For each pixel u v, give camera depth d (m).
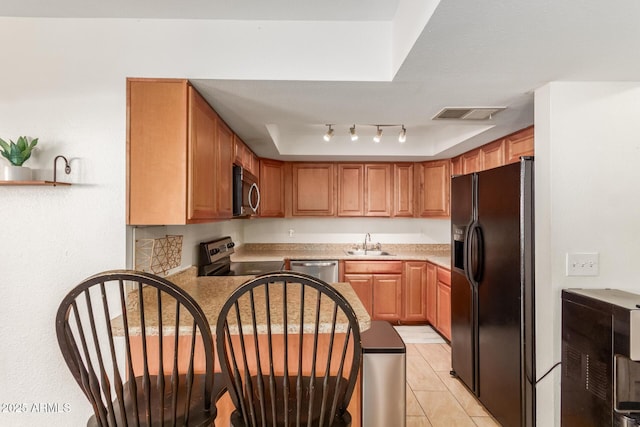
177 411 1.15
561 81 1.79
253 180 3.33
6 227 1.62
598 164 1.80
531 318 1.91
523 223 1.92
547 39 1.35
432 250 4.52
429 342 3.58
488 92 1.93
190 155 1.69
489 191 2.24
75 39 1.65
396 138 3.89
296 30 1.70
